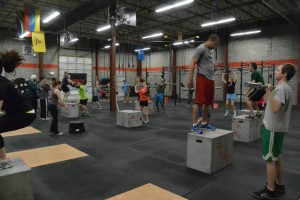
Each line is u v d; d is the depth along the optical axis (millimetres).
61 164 3826
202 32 16672
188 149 3660
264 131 2607
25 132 6301
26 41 16984
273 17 12953
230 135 3758
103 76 20812
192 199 2672
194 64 3336
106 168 3654
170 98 19078
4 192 2311
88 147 4855
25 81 11414
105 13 13125
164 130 6645
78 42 19281
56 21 14133
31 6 9344
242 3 10625
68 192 2850
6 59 2316
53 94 5891
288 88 2455
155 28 16188
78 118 8914
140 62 21688
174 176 3336
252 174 3406
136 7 11906
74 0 11164
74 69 19156
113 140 5473
